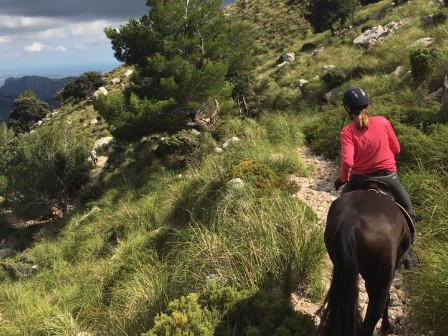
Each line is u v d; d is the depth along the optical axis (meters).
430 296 4.88
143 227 11.54
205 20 24.45
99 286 8.90
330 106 16.86
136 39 23.33
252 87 31.88
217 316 4.95
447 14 19.08
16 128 87.00
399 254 4.10
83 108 75.19
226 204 7.97
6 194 28.72
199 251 6.84
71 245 15.16
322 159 11.95
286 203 7.24
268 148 12.15
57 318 8.02
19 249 22.70
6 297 11.66
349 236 3.46
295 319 4.58
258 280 5.79
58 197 29.39
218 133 18.48
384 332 4.71
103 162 37.19
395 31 24.38
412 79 14.11
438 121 10.14
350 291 3.35
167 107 21.33
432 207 6.70
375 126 4.25
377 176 4.27
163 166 19.53
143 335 4.63
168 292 6.60
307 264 5.92
